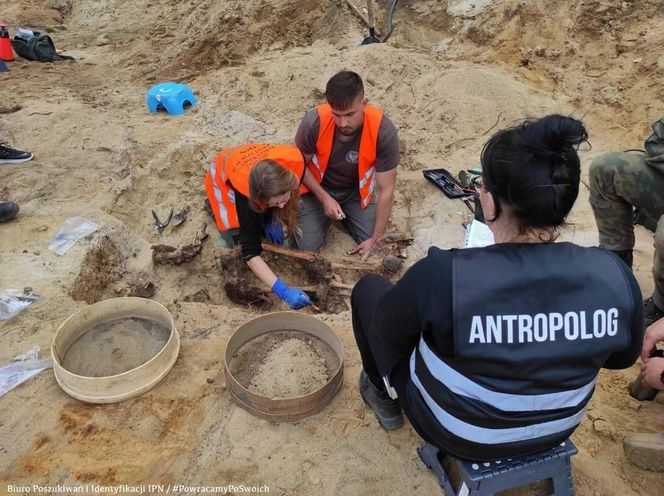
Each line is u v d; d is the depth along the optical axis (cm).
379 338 167
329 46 596
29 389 249
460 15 576
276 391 244
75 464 219
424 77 516
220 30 629
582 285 136
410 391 169
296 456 221
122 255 358
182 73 614
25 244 343
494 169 131
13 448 224
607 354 139
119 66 659
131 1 845
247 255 305
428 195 406
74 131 490
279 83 533
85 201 395
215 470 217
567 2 530
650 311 281
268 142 468
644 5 507
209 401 243
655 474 211
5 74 618
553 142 124
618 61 493
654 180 264
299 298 297
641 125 444
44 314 289
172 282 354
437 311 136
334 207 344
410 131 474
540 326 134
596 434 227
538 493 200
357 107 299
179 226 392
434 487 209
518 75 515
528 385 140
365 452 222
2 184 409
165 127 499
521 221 135
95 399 238
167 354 252
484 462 174
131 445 226
